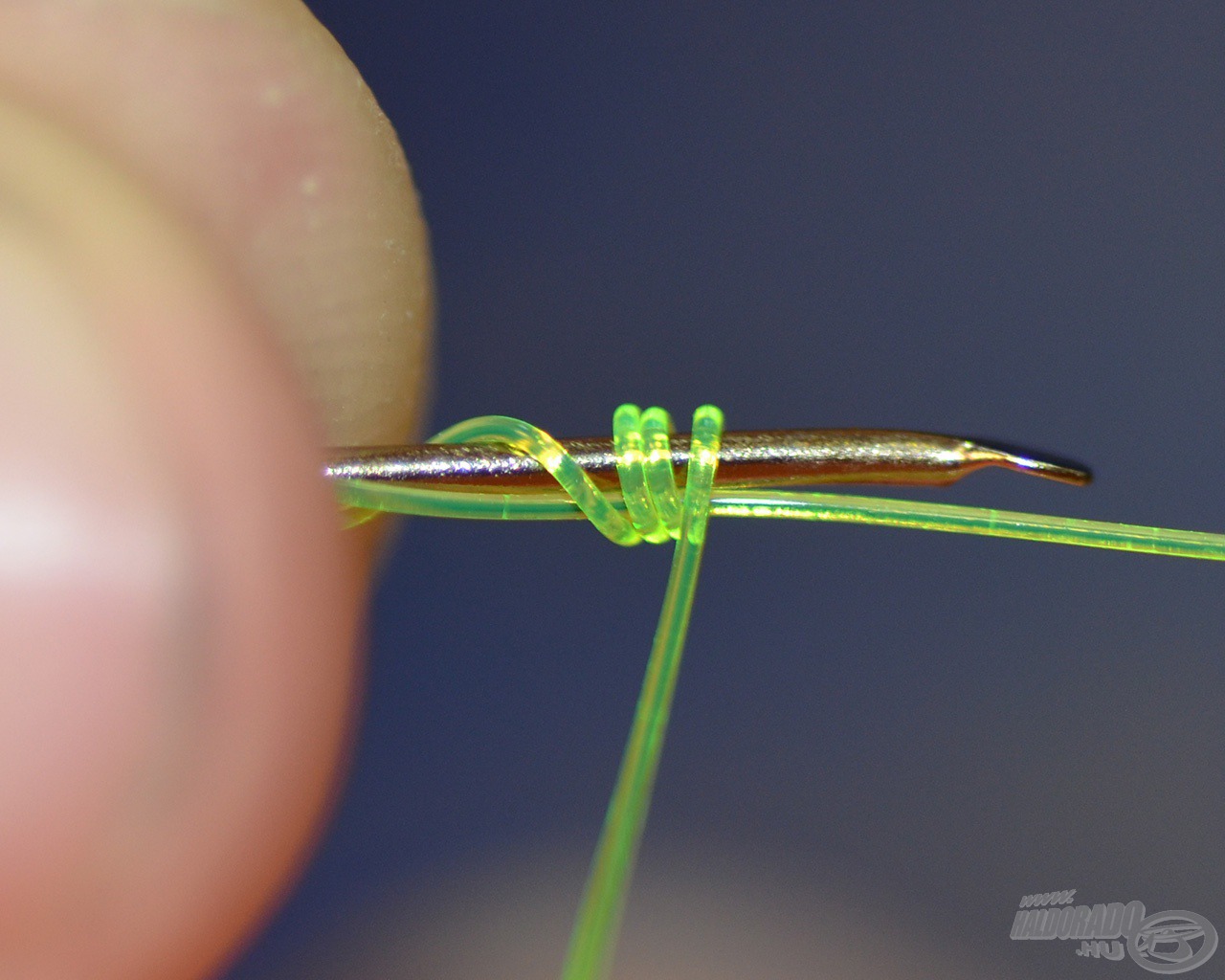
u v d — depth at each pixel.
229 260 0.09
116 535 0.08
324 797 0.09
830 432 0.09
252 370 0.09
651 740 0.08
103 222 0.08
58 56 0.09
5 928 0.08
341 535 0.09
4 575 0.08
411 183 0.10
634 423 0.09
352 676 0.09
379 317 0.10
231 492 0.08
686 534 0.09
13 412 0.08
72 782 0.08
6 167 0.08
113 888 0.08
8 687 0.08
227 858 0.08
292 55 0.09
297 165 0.09
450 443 0.09
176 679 0.08
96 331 0.08
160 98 0.09
